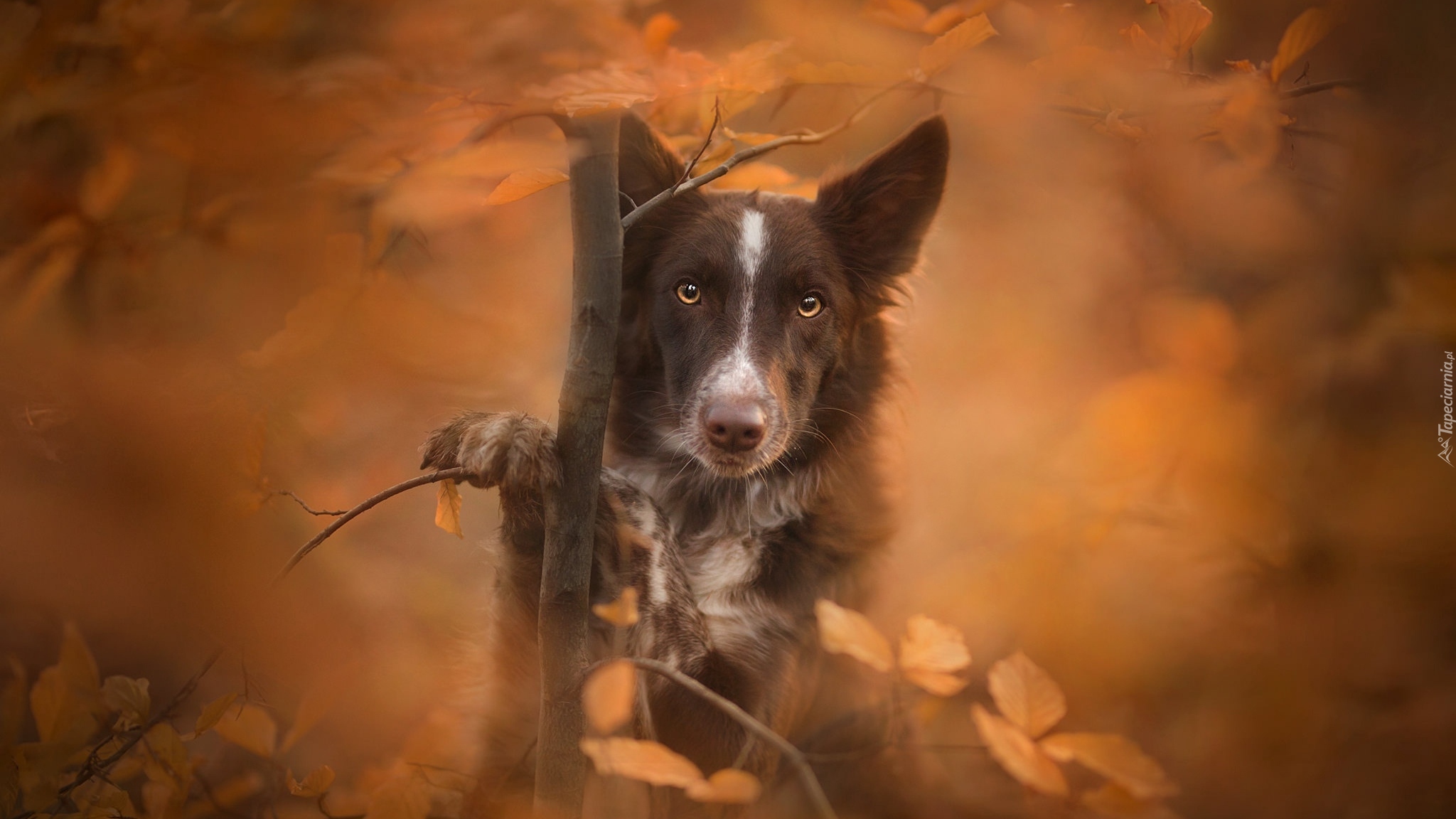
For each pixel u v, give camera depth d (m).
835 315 4.05
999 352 5.72
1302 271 3.54
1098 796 2.05
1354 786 3.31
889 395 4.51
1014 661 2.16
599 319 2.45
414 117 2.30
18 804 2.58
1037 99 3.14
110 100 2.28
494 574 3.57
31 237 2.57
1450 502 3.02
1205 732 3.54
